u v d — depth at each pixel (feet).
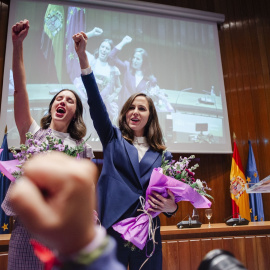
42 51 11.80
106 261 0.63
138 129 5.38
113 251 0.65
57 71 11.78
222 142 12.90
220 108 13.32
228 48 14.48
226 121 13.21
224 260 0.89
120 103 12.15
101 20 12.89
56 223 0.57
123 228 4.22
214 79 13.64
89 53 12.32
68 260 0.62
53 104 5.63
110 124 5.15
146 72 12.85
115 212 4.38
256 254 9.11
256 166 13.20
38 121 11.09
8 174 3.90
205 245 8.84
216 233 9.11
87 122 11.50
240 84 14.14
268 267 9.06
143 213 4.41
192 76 13.38
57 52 11.97
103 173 4.78
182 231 8.83
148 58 13.05
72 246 0.62
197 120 12.86
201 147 12.57
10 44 11.50
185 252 8.65
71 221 0.59
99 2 12.86
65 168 0.60
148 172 4.87
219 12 14.89
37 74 11.51
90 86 4.83
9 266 4.07
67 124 5.60
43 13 12.22
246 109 13.88
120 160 4.85
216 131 12.96
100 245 0.64
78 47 4.73
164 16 13.82
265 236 9.33
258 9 15.39
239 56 14.48
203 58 13.78
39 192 0.59
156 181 4.38
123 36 13.00
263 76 14.48
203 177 12.60
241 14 15.12
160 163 5.05
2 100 10.86
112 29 12.94
